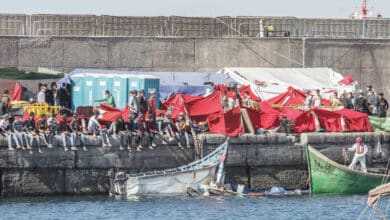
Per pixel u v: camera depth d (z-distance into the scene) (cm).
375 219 18562
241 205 19550
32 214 18238
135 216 18225
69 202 19475
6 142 19738
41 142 19888
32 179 19925
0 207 18838
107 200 19812
